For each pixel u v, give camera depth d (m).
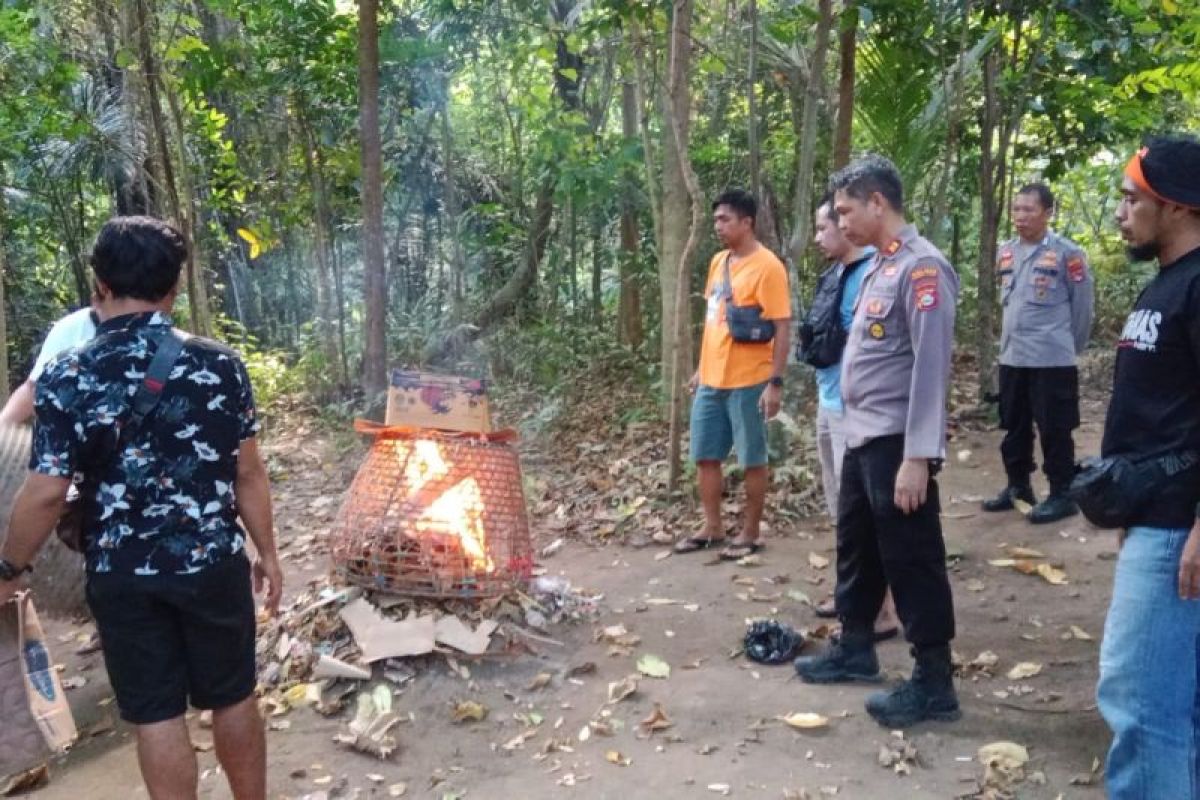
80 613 3.89
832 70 9.65
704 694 3.87
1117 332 10.63
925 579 3.48
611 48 8.74
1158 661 2.46
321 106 9.39
